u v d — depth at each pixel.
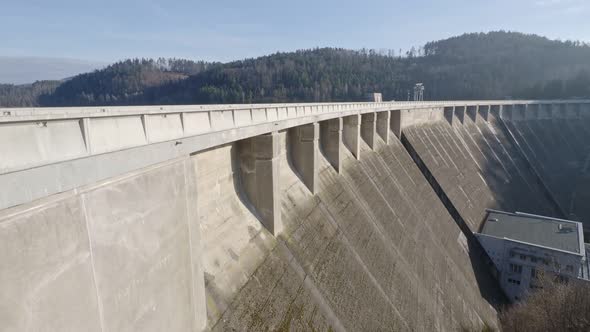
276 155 16.94
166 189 9.00
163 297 8.98
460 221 44.97
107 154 6.94
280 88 140.12
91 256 6.56
